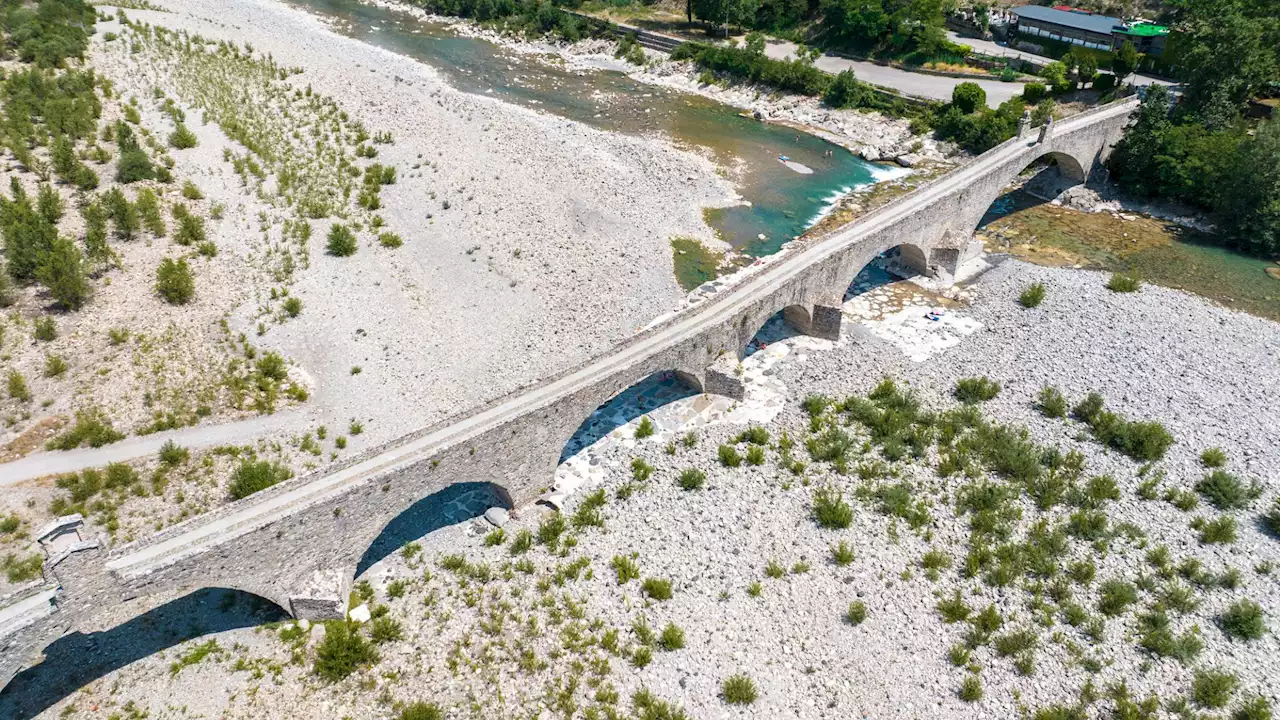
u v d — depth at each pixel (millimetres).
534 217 69625
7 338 50094
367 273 60344
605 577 38312
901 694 33125
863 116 96500
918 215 60156
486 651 34594
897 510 41688
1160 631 35125
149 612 35812
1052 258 69000
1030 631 35438
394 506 36594
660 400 50656
